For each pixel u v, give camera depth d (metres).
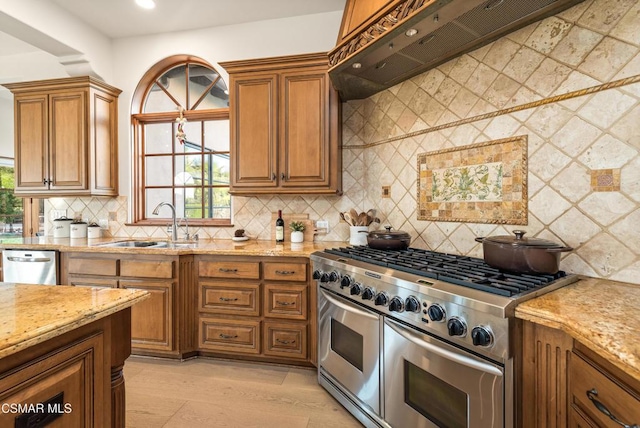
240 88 2.52
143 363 2.31
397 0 1.42
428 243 2.09
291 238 2.69
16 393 0.73
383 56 1.79
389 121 2.39
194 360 2.36
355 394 1.69
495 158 1.68
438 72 1.98
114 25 2.90
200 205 3.15
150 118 3.12
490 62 1.69
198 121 3.14
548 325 0.93
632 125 1.23
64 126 2.81
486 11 1.38
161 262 2.30
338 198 2.74
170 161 3.19
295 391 1.97
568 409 0.92
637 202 1.23
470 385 1.14
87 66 2.90
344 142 2.71
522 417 1.03
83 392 0.91
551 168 1.47
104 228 3.14
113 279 2.38
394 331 1.43
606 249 1.31
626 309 0.96
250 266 2.23
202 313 2.33
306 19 2.77
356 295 1.65
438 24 1.47
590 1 1.32
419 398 1.35
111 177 3.03
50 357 0.81
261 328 2.25
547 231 1.49
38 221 5.21
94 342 0.95
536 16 1.44
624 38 1.24
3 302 0.97
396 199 2.35
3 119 4.81
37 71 3.32
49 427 0.80
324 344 1.96
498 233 1.69
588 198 1.36
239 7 2.65
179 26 2.92
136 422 1.67
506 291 1.08
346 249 2.06
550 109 1.46
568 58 1.40
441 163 1.99
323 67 2.38
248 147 2.52
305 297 2.16
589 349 0.86
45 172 2.84
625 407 0.72
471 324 1.12
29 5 2.41
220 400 1.87
